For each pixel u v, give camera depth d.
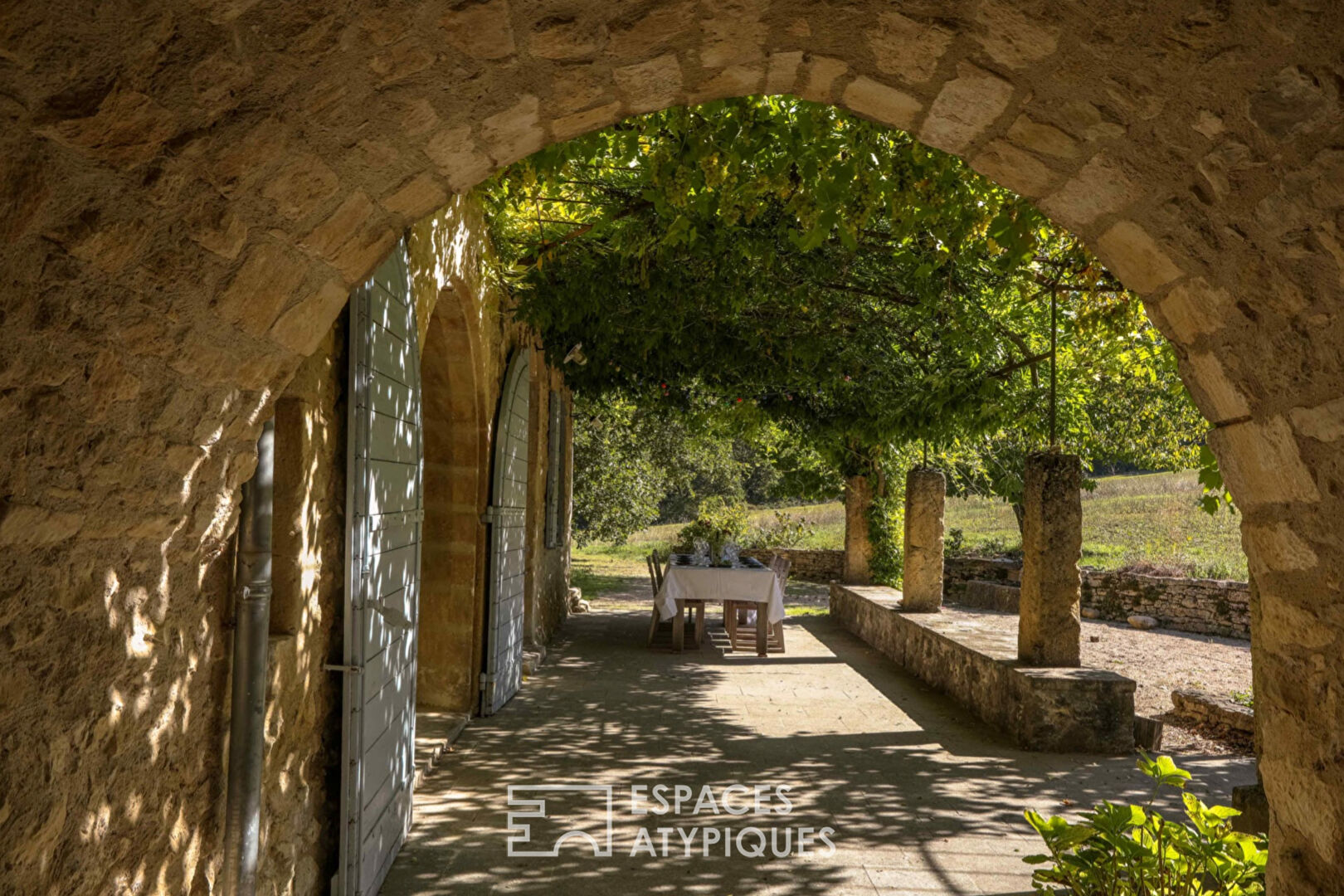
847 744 6.16
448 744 5.81
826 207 4.36
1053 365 6.66
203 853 2.50
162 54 1.43
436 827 4.46
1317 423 1.92
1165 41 1.63
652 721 6.70
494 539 6.62
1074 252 5.82
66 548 1.78
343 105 1.79
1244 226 1.87
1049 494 6.55
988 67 1.89
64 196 1.46
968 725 6.74
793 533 18.88
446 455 6.48
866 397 9.51
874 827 4.59
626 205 6.58
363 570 3.46
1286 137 1.65
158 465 1.99
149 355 1.82
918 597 9.55
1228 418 2.24
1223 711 6.87
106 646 1.96
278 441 3.10
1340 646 1.97
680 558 11.08
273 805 2.92
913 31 1.86
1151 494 20.16
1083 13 1.64
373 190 2.11
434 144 2.07
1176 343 2.31
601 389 11.59
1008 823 4.68
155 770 2.21
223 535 2.45
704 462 21.47
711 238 6.59
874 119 2.29
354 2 1.56
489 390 6.70
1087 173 2.08
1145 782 5.45
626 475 18.64
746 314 8.81
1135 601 12.69
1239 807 3.46
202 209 1.74
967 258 5.73
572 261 7.36
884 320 8.84
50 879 1.78
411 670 4.38
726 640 10.77
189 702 2.39
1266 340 1.99
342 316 3.51
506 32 1.78
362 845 3.48
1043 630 6.48
